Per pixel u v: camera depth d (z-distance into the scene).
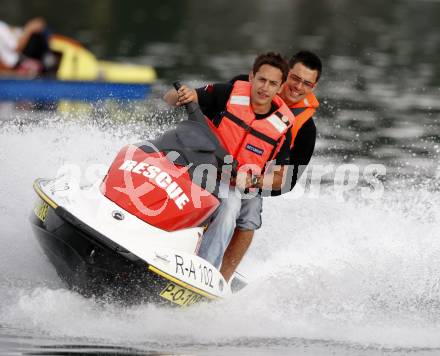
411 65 82.00
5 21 95.31
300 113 24.92
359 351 21.17
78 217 20.45
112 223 20.89
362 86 68.31
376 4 140.50
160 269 20.59
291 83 24.70
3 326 20.02
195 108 23.58
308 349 20.98
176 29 98.88
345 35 101.25
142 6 117.50
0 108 53.00
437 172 42.34
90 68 57.00
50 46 57.00
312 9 128.38
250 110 23.47
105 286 20.94
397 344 22.17
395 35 104.12
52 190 21.98
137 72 57.97
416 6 141.00
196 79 68.00
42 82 54.88
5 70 56.06
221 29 100.81
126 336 20.39
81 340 19.53
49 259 22.33
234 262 24.67
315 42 94.06
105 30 94.69
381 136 50.38
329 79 70.50
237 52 83.94
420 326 24.00
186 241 22.11
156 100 57.84
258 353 20.16
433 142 49.50
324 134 49.97
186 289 21.42
